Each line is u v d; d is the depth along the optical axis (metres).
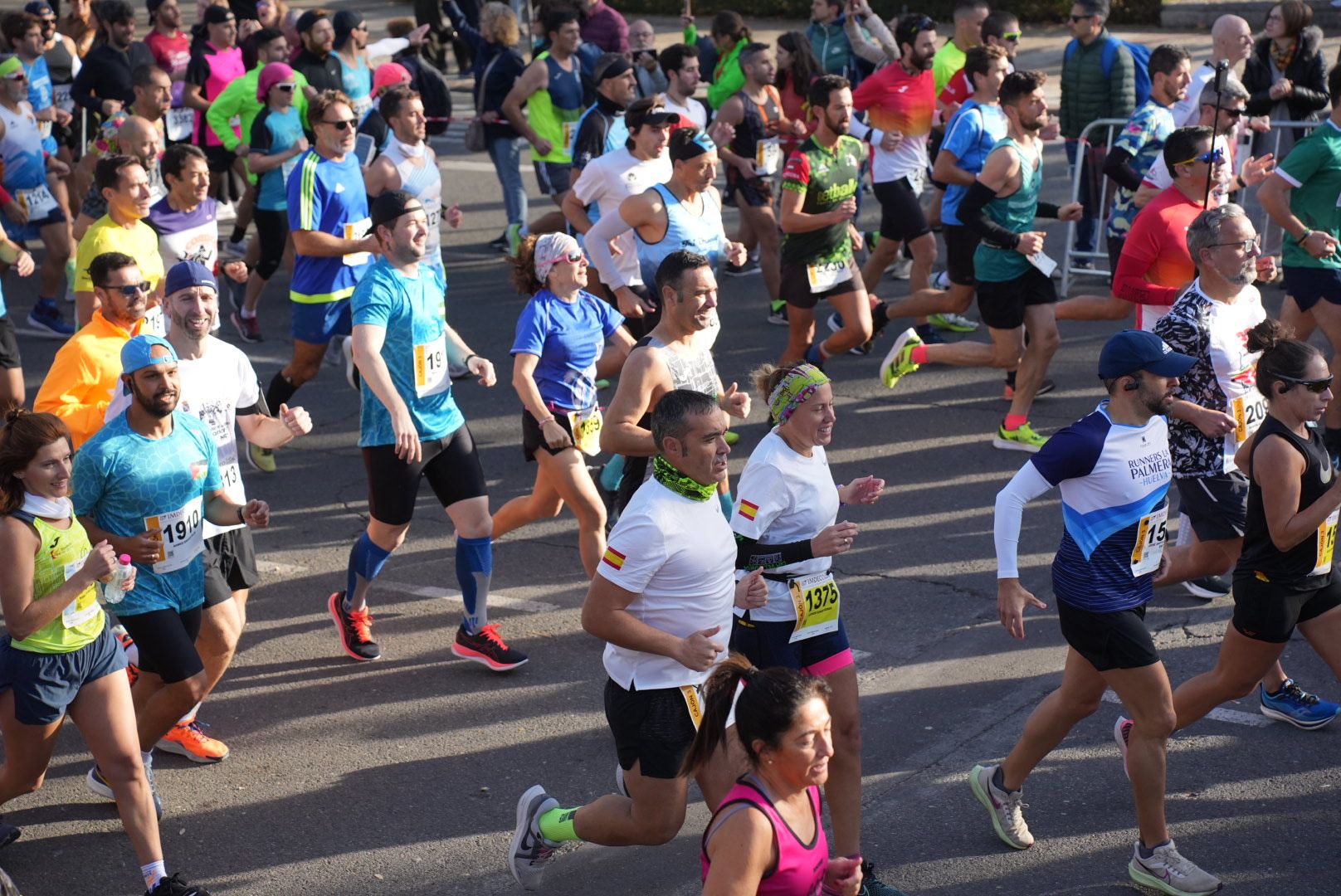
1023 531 7.45
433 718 5.80
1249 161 8.35
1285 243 7.87
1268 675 5.52
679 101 11.34
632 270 7.41
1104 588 4.39
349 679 6.16
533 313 6.14
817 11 14.39
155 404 4.70
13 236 11.12
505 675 6.16
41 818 5.16
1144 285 7.32
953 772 5.25
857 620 6.52
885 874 4.65
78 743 5.72
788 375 4.42
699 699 4.10
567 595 6.95
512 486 8.35
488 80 12.56
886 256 10.48
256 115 11.70
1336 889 4.48
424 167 9.43
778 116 11.36
